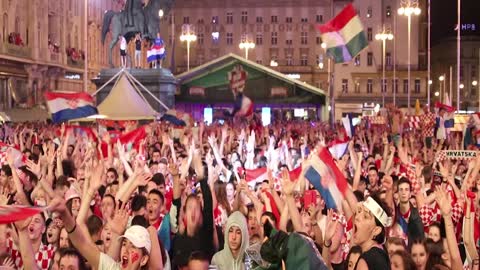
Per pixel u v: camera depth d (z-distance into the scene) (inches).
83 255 293.4
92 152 700.0
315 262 269.1
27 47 2511.1
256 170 657.0
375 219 309.9
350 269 314.7
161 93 2041.1
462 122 1542.8
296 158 835.4
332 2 4982.8
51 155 634.2
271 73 2731.3
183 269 317.7
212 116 2704.2
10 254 358.6
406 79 4662.9
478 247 444.1
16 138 1000.9
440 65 5585.6
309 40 5098.4
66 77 2960.1
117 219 326.3
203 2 5152.6
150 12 2098.9
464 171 687.1
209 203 410.0
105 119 1382.9
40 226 362.3
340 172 432.5
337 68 4731.8
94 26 3307.1
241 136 990.4
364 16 4687.5
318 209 447.8
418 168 600.7
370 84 4704.7
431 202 474.0
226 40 5172.2
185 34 3282.5
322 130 1446.9
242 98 2032.5
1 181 511.5
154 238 312.2
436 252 369.4
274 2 5118.1
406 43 4675.2
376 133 1301.7
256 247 302.8
